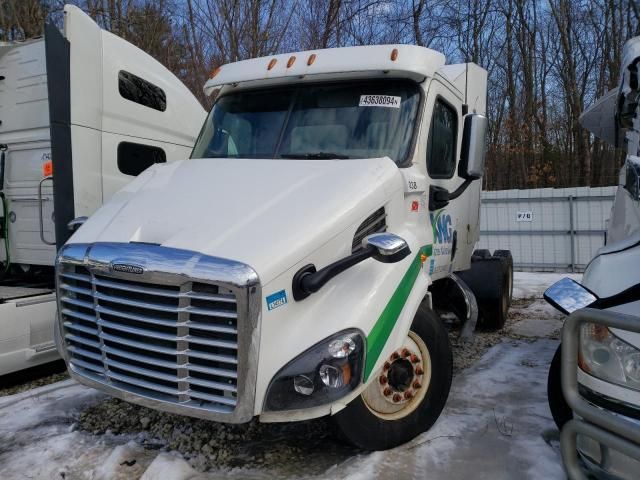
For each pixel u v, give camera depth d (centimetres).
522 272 1312
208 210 338
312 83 453
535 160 2181
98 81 536
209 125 484
